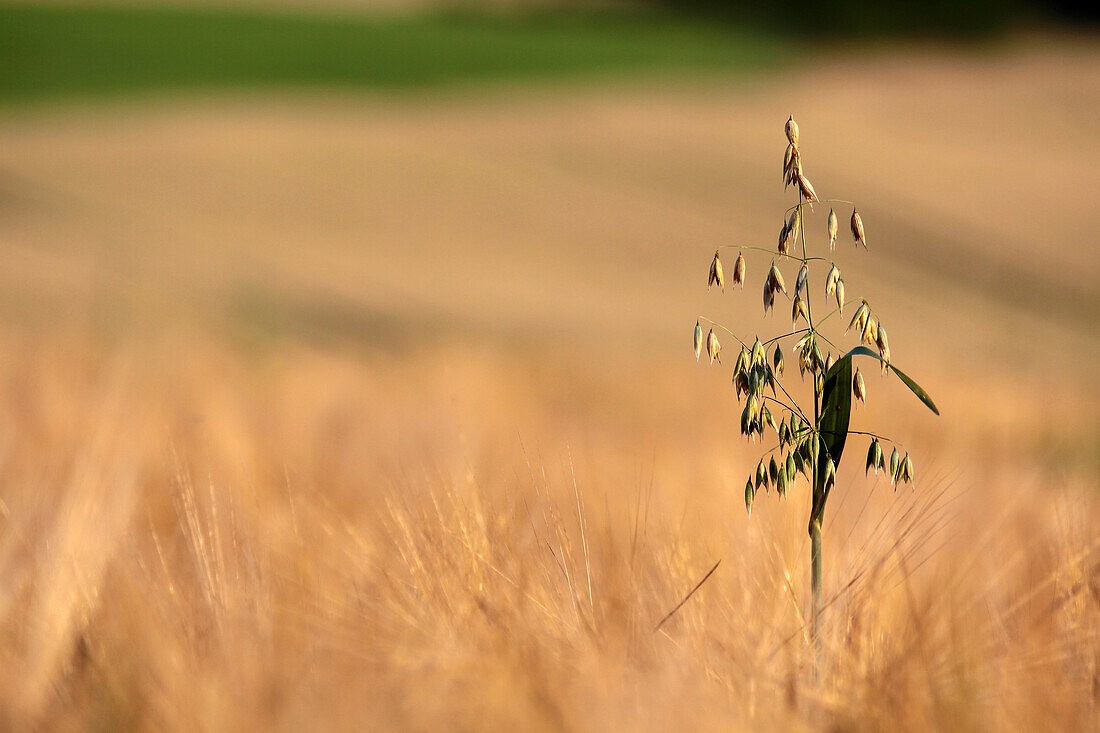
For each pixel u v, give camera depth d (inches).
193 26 6043.3
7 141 3159.5
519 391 689.0
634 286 2349.9
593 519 213.6
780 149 3740.2
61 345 461.1
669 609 170.1
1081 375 1409.9
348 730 126.0
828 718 144.3
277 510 234.7
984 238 2881.4
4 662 146.2
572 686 136.8
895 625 169.5
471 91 5002.5
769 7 7608.3
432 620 157.4
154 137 3385.8
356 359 836.6
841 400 167.3
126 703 136.5
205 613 159.3
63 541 180.9
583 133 3860.7
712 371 970.1
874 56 6747.1
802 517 213.9
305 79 5068.9
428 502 201.6
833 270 161.8
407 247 2459.4
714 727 129.1
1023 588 198.7
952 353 1536.7
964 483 308.5
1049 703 143.1
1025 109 4793.3
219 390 451.2
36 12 5831.7
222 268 1862.7
